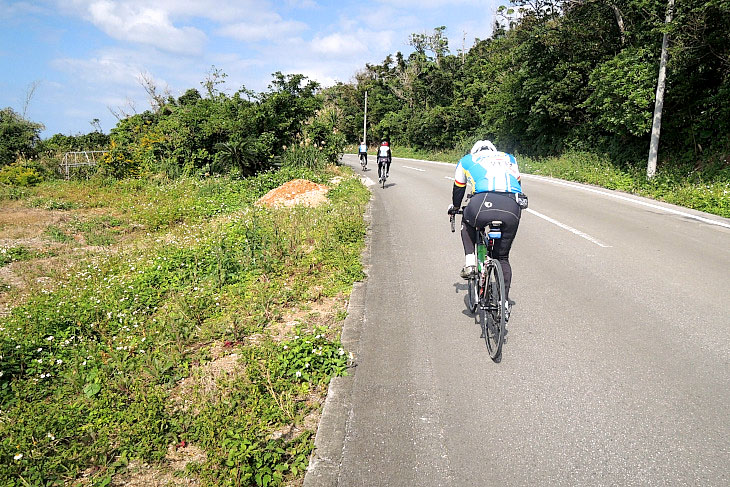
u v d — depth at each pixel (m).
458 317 5.26
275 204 13.39
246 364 4.40
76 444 3.40
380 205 13.58
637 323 4.86
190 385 4.22
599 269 6.66
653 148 15.46
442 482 2.83
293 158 23.14
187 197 15.29
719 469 2.82
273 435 3.40
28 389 4.26
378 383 3.96
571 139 24.70
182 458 3.29
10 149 30.70
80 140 38.31
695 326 4.72
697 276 6.20
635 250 7.56
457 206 5.00
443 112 43.56
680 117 16.73
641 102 15.59
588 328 4.80
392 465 3.01
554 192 14.68
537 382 3.85
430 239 8.96
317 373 4.12
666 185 14.03
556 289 5.96
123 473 3.19
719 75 16.23
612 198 13.22
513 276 6.55
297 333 4.75
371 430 3.36
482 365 4.17
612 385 3.76
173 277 7.10
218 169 20.50
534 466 2.92
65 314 5.61
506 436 3.21
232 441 3.17
